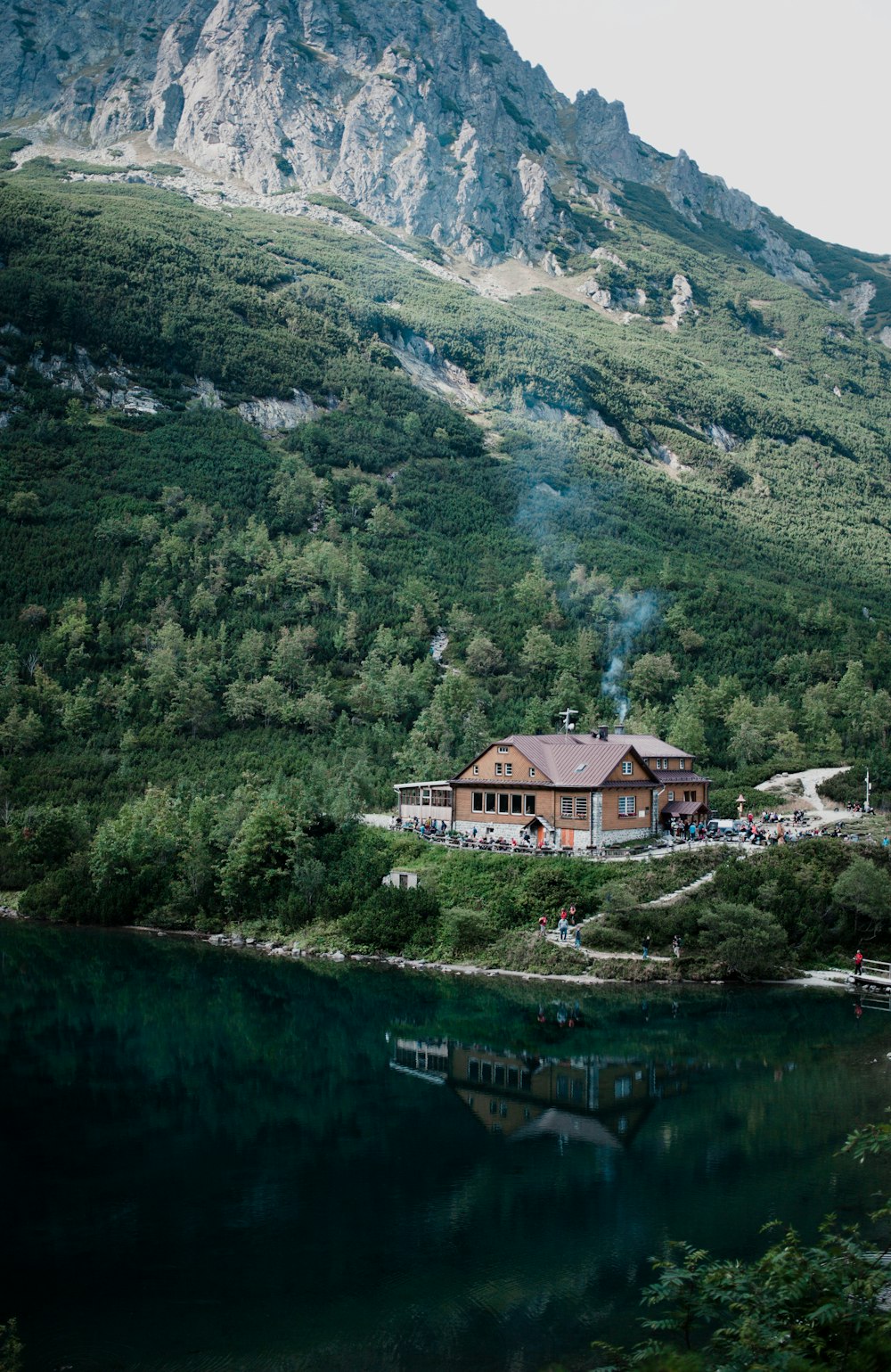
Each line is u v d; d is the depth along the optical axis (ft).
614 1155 141.69
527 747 298.97
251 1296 106.93
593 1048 191.52
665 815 309.63
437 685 481.05
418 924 269.03
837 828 302.04
